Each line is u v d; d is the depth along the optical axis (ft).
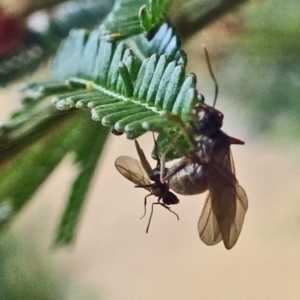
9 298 0.24
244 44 0.17
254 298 0.37
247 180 0.33
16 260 0.24
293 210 0.24
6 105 0.18
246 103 0.18
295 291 0.36
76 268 0.31
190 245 0.41
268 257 0.38
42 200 0.31
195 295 0.39
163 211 0.42
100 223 0.42
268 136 0.17
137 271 0.40
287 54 0.17
